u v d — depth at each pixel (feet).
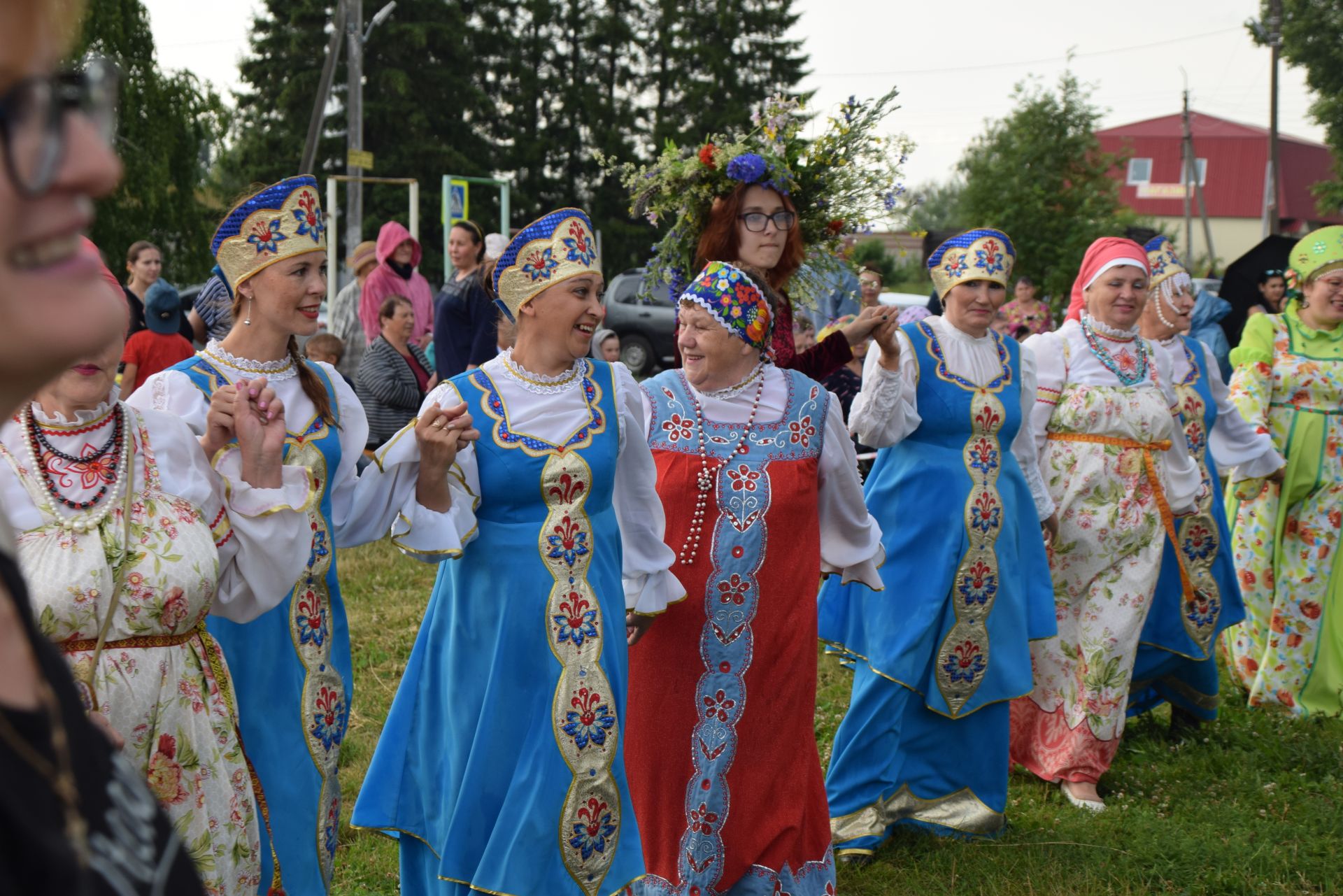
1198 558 17.80
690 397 11.93
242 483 8.89
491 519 10.59
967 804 14.61
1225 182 183.93
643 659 11.80
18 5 2.58
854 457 12.46
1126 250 16.67
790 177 13.52
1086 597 16.39
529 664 10.38
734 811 11.59
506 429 10.57
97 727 3.06
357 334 32.07
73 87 2.76
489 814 10.24
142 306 27.50
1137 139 187.62
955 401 14.43
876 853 14.20
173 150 79.87
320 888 10.80
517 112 139.33
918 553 14.34
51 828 2.69
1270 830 14.82
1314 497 19.77
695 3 142.72
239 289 10.80
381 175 123.24
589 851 10.33
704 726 11.63
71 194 2.71
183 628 8.60
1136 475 16.42
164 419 8.89
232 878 8.99
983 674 14.37
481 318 24.84
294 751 10.60
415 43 123.24
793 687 11.75
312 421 10.94
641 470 11.24
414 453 10.36
